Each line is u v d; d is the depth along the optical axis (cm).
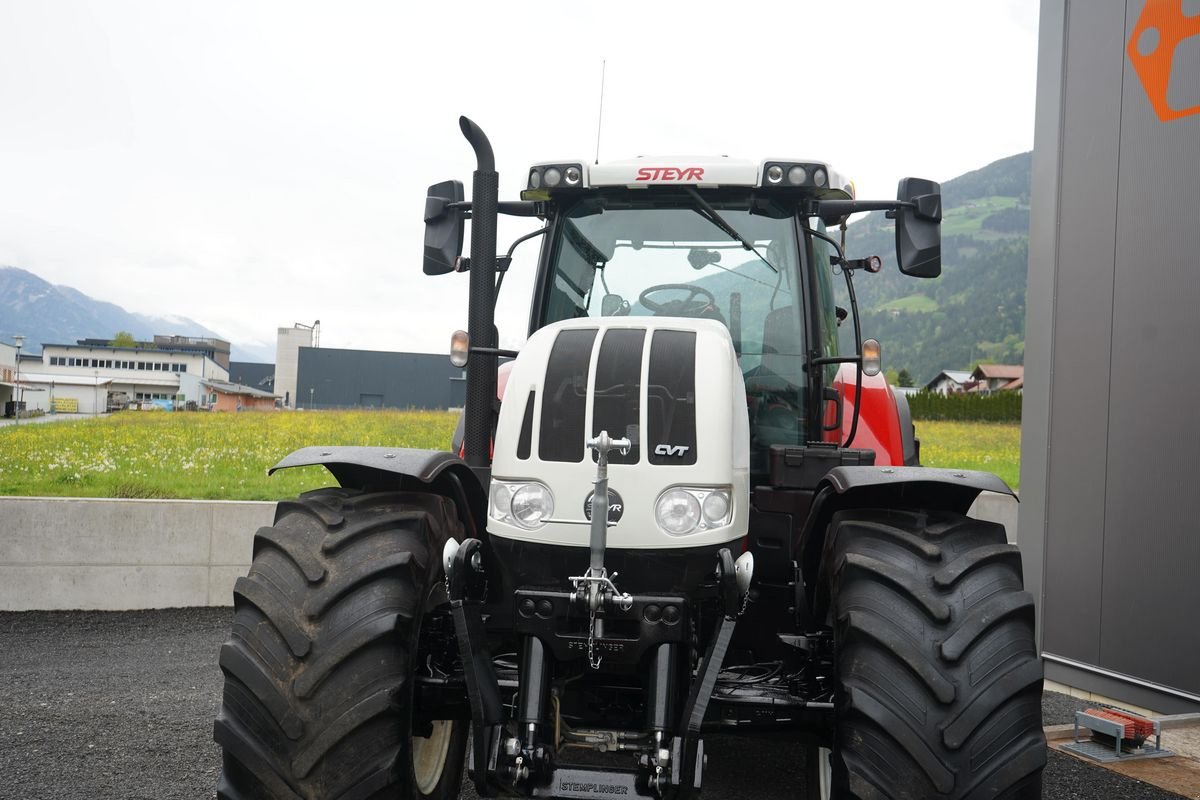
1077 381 580
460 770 357
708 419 271
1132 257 550
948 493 292
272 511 719
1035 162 620
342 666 243
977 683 238
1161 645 525
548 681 257
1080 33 593
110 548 702
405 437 2000
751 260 373
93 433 1906
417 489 290
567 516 267
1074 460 581
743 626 339
